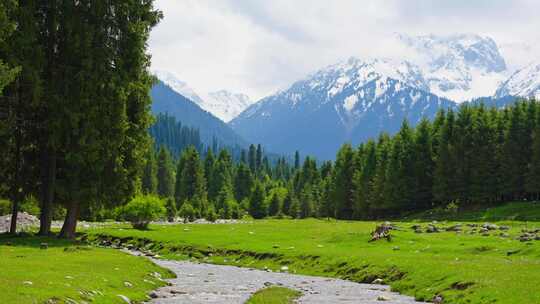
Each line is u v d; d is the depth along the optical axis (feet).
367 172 517.96
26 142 199.11
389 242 227.40
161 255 242.58
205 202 611.47
